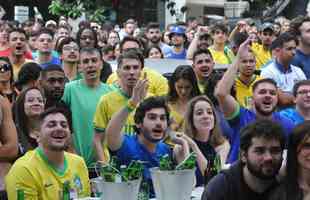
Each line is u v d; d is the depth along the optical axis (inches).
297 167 168.7
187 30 684.1
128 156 224.8
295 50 338.6
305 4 784.9
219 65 420.8
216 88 274.4
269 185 173.3
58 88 295.3
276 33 525.3
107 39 590.9
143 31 611.2
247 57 298.8
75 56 346.9
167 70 388.8
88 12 847.7
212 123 244.2
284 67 337.1
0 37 426.6
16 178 210.2
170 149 230.8
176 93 288.8
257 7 888.3
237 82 302.5
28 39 490.3
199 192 210.7
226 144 250.8
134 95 228.4
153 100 224.4
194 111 243.9
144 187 201.5
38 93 263.1
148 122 222.2
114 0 902.4
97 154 279.9
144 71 320.5
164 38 598.9
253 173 171.2
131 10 940.6
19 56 388.5
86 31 445.7
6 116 238.7
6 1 1029.2
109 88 303.7
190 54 455.8
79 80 303.1
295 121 269.0
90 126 294.2
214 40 448.5
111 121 227.5
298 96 269.9
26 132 262.4
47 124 212.7
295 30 362.3
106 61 422.3
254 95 264.1
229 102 263.0
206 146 245.1
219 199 172.6
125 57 276.1
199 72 319.3
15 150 238.1
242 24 543.5
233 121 265.1
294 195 167.3
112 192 180.4
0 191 226.7
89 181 224.4
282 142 171.5
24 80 306.3
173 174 185.8
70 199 210.4
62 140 213.3
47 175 212.4
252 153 170.4
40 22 711.1
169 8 973.8
